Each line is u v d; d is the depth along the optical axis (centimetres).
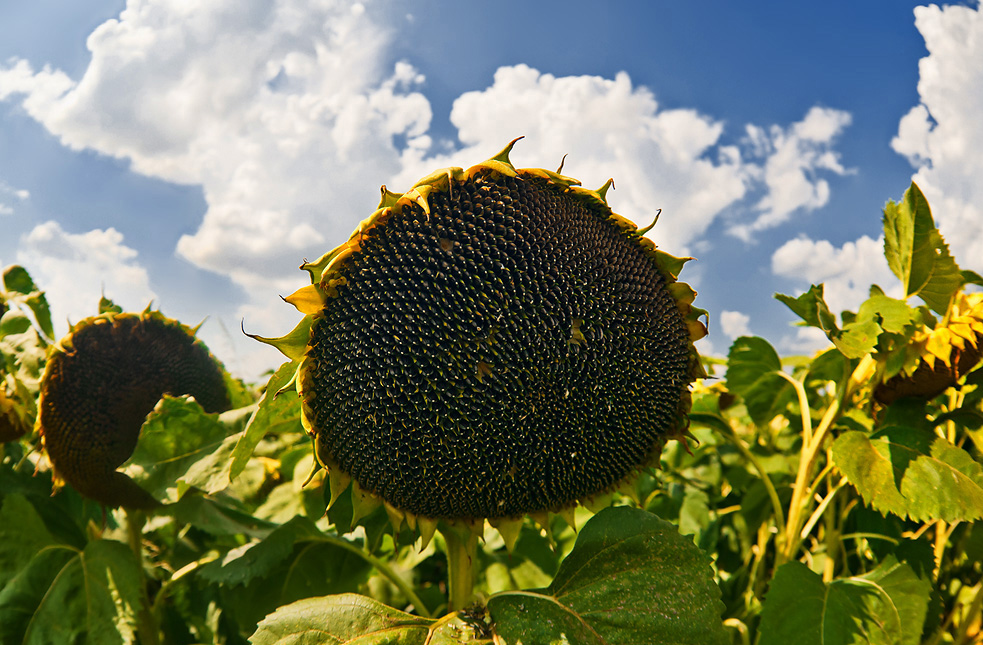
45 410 50
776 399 61
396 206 38
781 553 50
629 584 39
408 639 39
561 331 38
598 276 39
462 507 39
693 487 71
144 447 47
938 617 49
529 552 61
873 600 45
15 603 50
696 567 39
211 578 51
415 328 37
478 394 37
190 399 47
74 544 57
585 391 38
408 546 69
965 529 55
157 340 53
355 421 38
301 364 38
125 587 51
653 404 41
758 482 64
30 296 61
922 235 49
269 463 68
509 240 38
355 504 40
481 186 39
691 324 43
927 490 42
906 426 46
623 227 42
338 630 39
